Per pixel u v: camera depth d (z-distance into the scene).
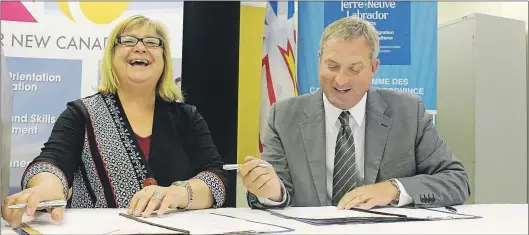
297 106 2.01
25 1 2.34
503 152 3.46
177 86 2.38
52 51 2.35
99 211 1.31
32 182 1.60
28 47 2.34
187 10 2.70
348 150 1.90
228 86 2.74
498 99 3.45
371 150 1.90
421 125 1.93
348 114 1.93
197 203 1.45
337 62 1.94
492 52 3.44
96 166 2.18
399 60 2.62
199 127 2.36
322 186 1.88
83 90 2.36
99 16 2.37
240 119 2.84
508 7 3.68
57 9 2.36
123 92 2.30
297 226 0.98
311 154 1.92
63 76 2.35
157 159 2.25
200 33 2.72
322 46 2.02
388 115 1.94
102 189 2.17
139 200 1.25
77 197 2.14
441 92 3.64
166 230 0.90
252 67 2.85
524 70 3.52
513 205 1.53
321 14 2.64
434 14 2.63
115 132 2.23
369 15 2.62
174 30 2.40
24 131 2.33
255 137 2.85
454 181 1.64
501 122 3.46
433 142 1.91
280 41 2.87
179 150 2.29
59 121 2.15
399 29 2.62
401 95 2.00
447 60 3.61
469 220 1.11
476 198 3.37
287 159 1.94
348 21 2.03
